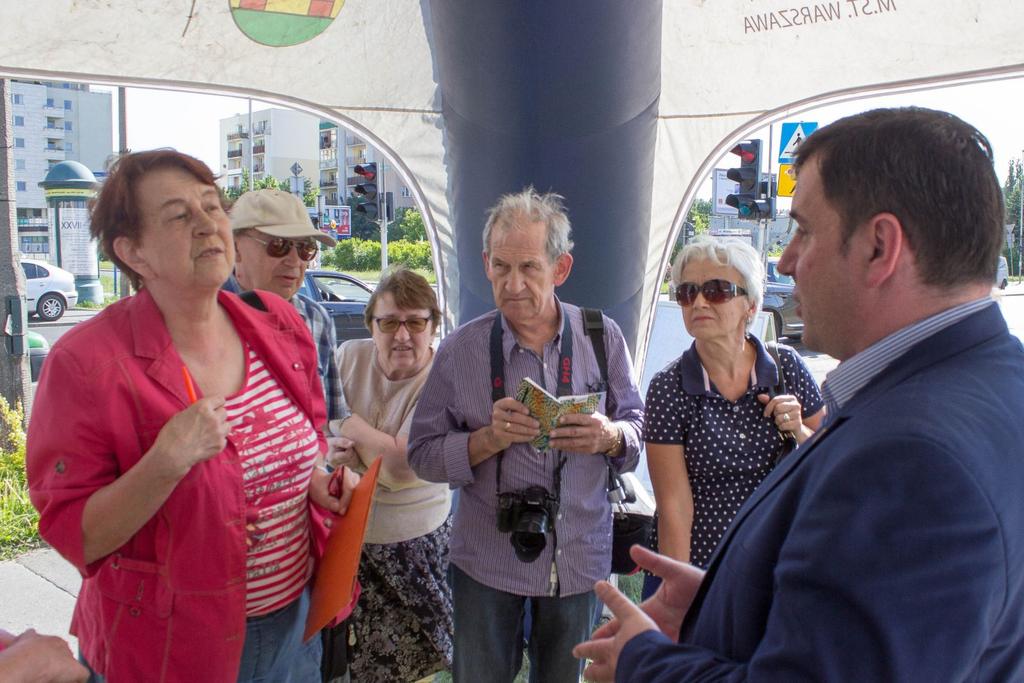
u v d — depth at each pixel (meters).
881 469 0.91
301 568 2.04
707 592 1.27
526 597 2.66
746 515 1.21
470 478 2.52
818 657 0.89
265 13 4.05
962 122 1.08
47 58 4.11
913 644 0.85
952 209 1.03
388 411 2.98
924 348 1.04
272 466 1.90
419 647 2.93
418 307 2.94
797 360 2.62
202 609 1.73
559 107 3.49
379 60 4.45
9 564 4.84
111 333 1.73
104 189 1.78
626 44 3.38
